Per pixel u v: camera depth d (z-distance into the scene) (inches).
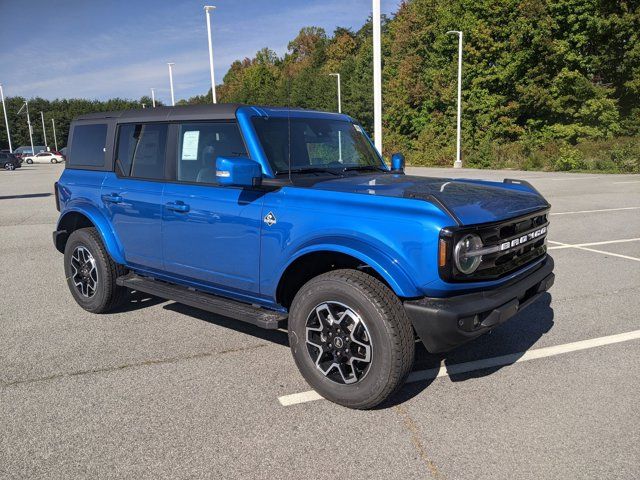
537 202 153.6
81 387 148.6
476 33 1424.7
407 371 128.7
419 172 1129.4
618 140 1168.2
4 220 492.1
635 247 335.0
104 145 205.5
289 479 107.7
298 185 147.8
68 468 111.7
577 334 186.9
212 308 164.7
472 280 127.4
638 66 1188.5
